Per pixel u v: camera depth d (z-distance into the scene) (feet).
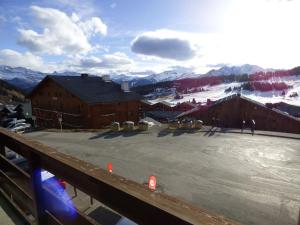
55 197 6.59
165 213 3.44
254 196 33.27
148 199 3.76
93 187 4.92
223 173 42.47
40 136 79.10
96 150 58.54
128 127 84.53
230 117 104.12
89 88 122.62
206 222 3.10
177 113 192.85
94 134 79.51
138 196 3.87
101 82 136.87
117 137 73.77
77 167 5.21
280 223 26.50
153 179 32.01
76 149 59.77
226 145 62.03
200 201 32.07
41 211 7.16
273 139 68.69
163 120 178.60
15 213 9.43
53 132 88.02
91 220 5.40
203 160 49.90
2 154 10.30
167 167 45.85
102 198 4.70
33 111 147.43
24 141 7.50
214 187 36.50
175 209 3.43
